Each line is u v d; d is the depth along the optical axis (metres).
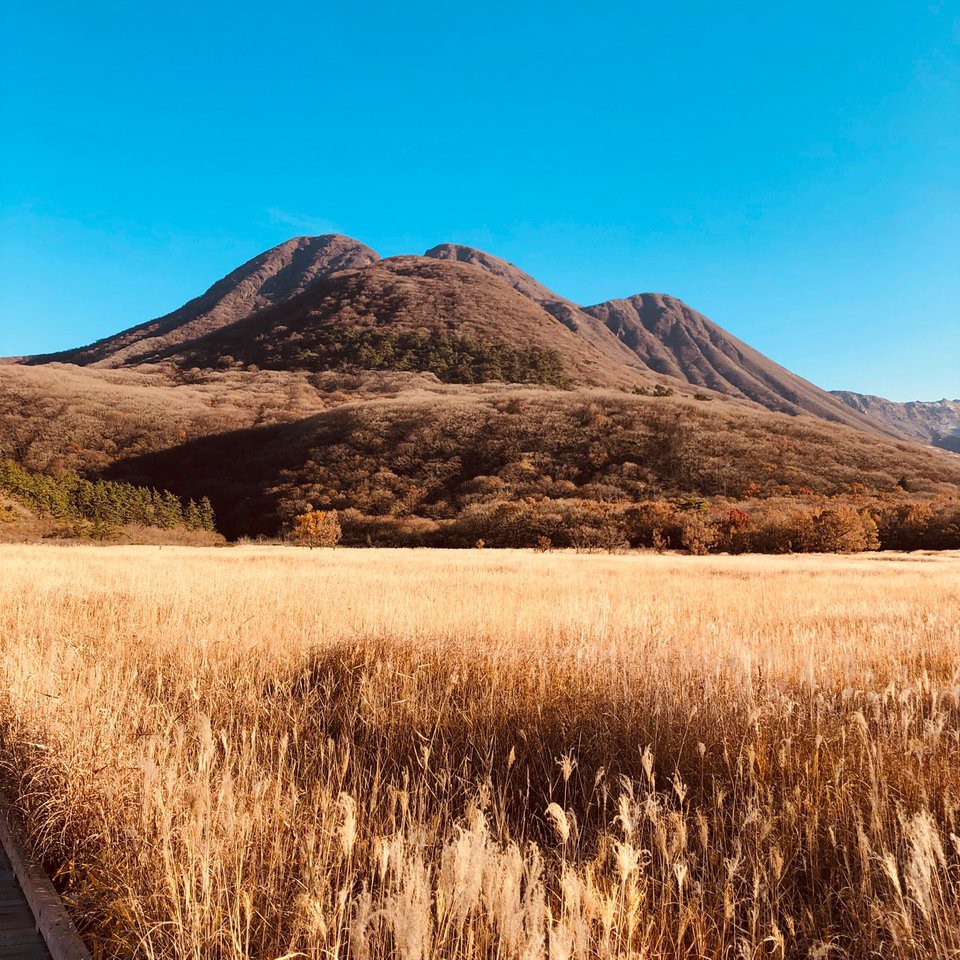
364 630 7.25
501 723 4.61
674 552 49.81
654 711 4.51
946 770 3.50
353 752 4.21
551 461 83.56
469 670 5.91
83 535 54.31
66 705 4.59
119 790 3.47
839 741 4.03
